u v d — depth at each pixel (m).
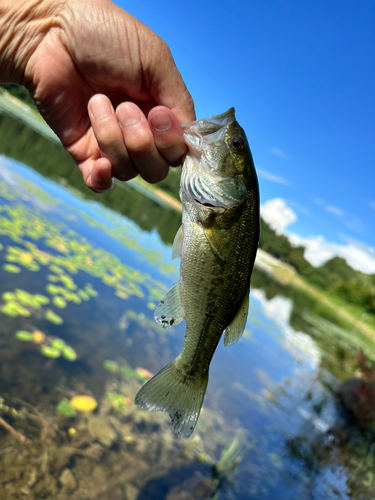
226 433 4.03
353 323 31.48
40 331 3.82
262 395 5.43
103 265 6.76
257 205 1.87
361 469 4.68
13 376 3.11
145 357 4.47
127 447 3.07
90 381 3.54
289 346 9.04
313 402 6.02
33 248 5.64
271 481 3.57
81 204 11.98
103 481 2.66
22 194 8.41
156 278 7.85
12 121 20.98
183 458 3.29
